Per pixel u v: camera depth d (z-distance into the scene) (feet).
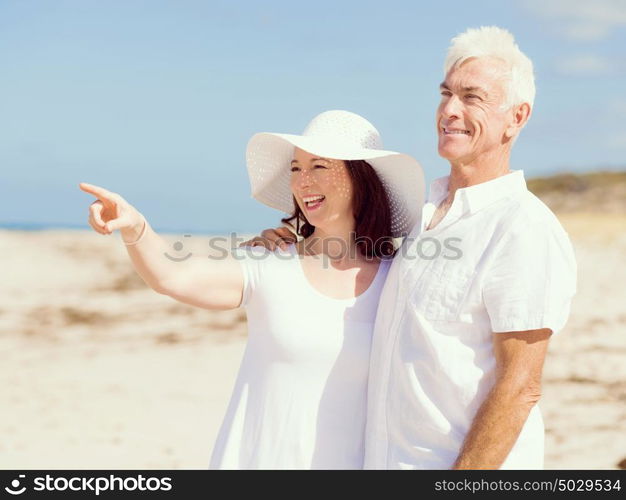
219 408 42.83
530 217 12.12
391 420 12.71
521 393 11.78
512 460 12.17
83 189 12.01
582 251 113.91
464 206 12.67
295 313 13.41
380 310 13.42
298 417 13.10
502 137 12.90
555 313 11.74
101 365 53.16
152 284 12.84
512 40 12.99
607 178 254.47
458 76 12.87
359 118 14.67
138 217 12.35
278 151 15.57
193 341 60.80
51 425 39.40
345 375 13.34
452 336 12.30
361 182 14.17
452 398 12.26
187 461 33.83
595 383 44.70
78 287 86.12
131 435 37.78
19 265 99.55
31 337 62.23
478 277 12.15
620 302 72.90
